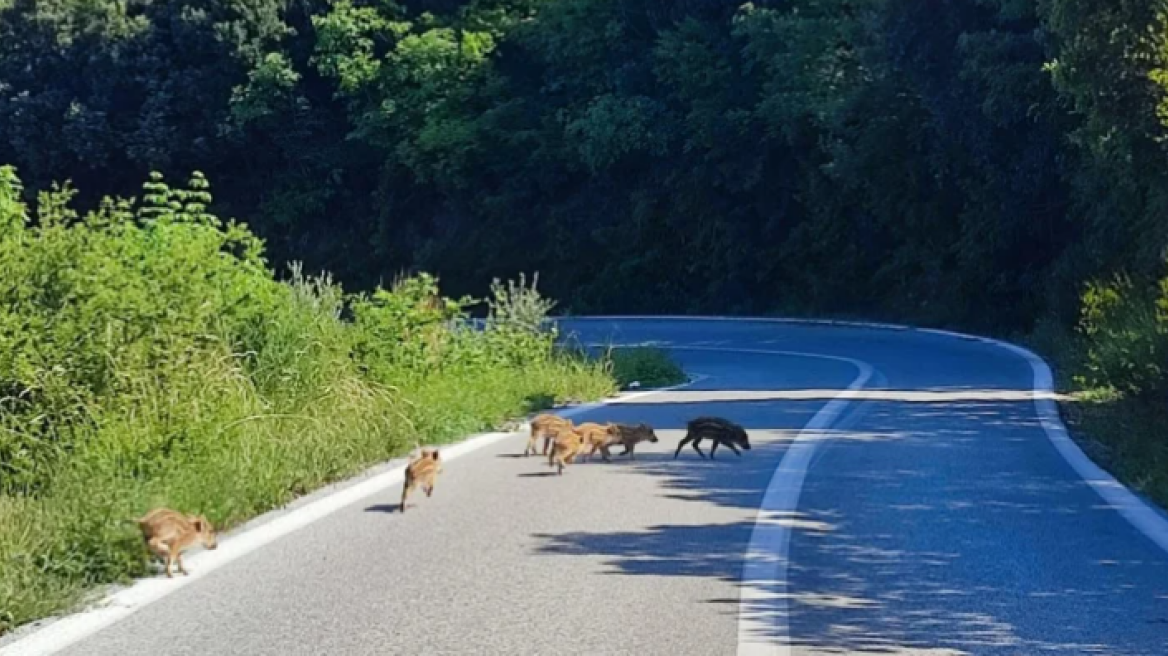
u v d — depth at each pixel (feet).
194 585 28.27
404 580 28.53
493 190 201.67
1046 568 29.35
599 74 189.37
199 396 44.52
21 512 32.96
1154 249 82.74
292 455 41.14
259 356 51.88
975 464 44.91
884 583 28.04
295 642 23.88
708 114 171.53
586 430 45.88
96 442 40.81
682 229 181.27
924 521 34.78
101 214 52.85
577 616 25.49
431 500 38.42
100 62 207.51
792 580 28.35
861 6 146.20
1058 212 121.08
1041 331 108.78
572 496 39.01
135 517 30.53
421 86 199.41
